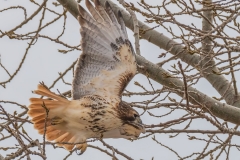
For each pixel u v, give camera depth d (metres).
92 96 12.31
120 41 12.70
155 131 12.18
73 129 12.27
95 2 12.84
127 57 12.62
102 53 12.59
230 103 15.09
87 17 12.70
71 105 12.02
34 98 11.74
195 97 14.25
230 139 13.56
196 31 13.52
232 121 14.16
